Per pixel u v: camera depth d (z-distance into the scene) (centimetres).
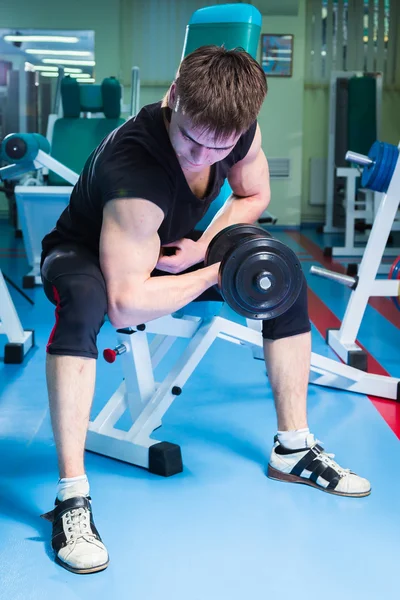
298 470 170
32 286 419
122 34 718
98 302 138
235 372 263
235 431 205
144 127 131
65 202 395
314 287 442
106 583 129
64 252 147
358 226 680
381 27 721
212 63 114
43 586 128
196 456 188
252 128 149
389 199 259
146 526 150
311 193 751
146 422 182
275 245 138
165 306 136
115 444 185
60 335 137
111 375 256
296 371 165
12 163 362
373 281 270
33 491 166
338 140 707
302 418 170
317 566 135
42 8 711
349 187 554
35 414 217
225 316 358
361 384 240
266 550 141
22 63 725
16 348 269
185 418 215
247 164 162
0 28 714
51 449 191
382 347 303
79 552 132
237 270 137
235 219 164
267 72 711
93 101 456
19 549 140
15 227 644
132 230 129
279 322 162
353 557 138
